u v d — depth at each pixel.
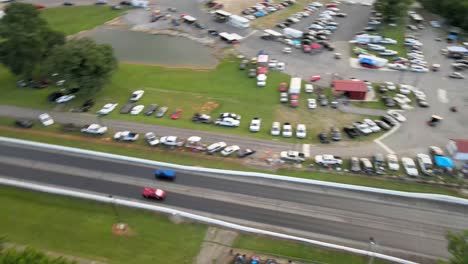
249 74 128.75
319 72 129.12
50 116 108.19
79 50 106.12
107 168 88.75
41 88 121.31
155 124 104.56
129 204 77.88
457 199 78.31
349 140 98.00
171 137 96.56
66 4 186.12
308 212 77.25
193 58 143.38
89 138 99.12
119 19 173.38
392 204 78.75
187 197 81.00
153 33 162.12
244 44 149.50
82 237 72.44
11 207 78.50
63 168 88.56
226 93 119.56
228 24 165.50
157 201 79.81
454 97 114.88
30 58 116.38
